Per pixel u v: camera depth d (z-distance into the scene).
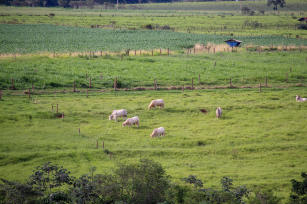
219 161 115.38
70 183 87.19
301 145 124.69
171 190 82.94
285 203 81.81
